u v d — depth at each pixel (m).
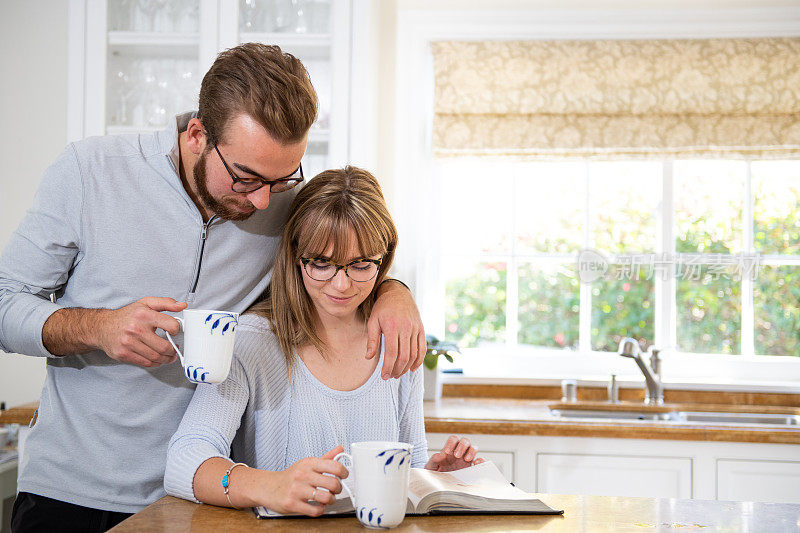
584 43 3.26
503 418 2.63
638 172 3.37
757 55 3.19
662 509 1.30
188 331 1.26
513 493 1.33
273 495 1.17
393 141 3.32
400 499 1.14
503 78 3.24
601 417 3.06
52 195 1.50
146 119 2.89
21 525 1.56
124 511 1.56
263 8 2.89
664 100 3.20
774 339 3.31
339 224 1.42
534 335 3.41
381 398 1.55
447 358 3.08
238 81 1.35
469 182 3.42
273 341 1.52
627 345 3.12
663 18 3.25
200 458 1.28
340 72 2.86
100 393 1.54
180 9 2.88
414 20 3.33
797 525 1.21
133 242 1.53
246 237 1.63
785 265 3.31
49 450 1.57
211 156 1.41
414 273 3.31
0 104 3.27
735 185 3.34
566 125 3.25
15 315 1.42
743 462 2.58
